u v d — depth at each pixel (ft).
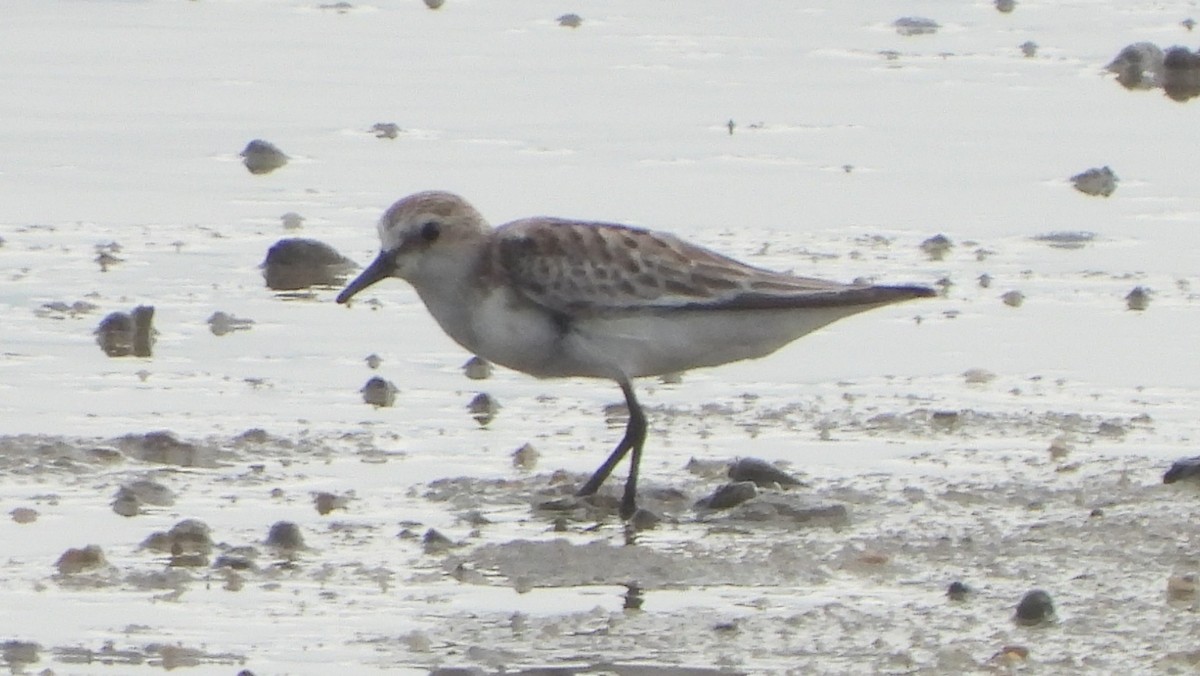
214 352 47.14
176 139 66.74
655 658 30.94
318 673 30.07
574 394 45.39
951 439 42.70
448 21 87.40
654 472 40.42
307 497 38.19
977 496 39.01
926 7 92.48
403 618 32.32
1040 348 49.19
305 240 53.83
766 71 79.51
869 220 60.03
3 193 59.93
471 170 64.23
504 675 30.12
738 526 37.40
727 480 39.93
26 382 44.45
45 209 58.44
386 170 63.93
